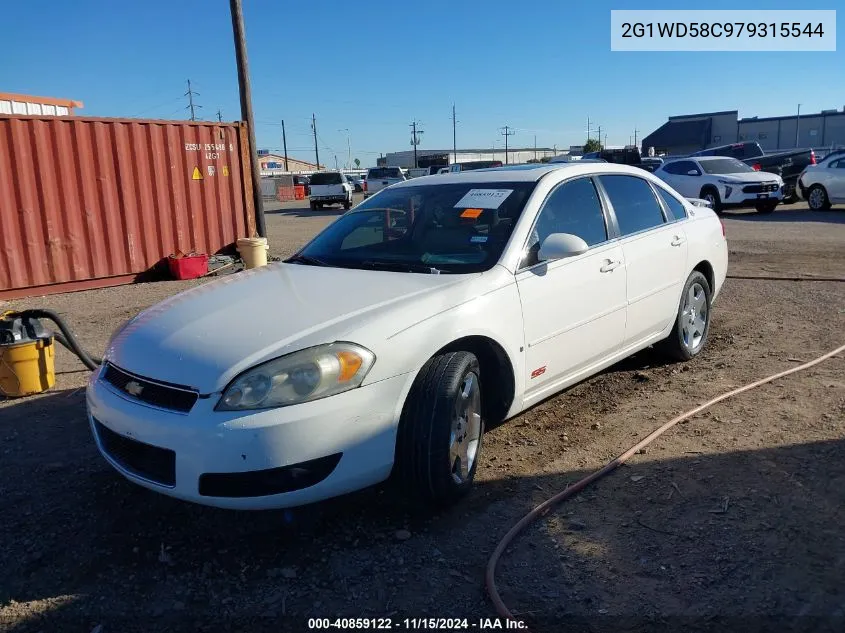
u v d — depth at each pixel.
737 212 19.45
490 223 4.21
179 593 2.99
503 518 3.48
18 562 3.25
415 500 3.51
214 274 11.52
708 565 2.99
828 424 4.31
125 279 11.02
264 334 3.23
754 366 5.58
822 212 18.34
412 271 4.02
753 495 3.52
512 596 2.88
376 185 37.19
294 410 2.98
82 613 2.88
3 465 4.24
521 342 3.93
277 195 50.69
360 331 3.21
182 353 3.21
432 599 2.90
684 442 4.19
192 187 11.57
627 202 5.11
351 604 2.88
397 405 3.25
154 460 3.15
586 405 4.92
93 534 3.46
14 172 9.84
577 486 3.69
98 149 10.53
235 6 11.95
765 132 62.94
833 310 7.36
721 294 8.47
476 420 3.71
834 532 3.17
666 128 68.31
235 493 3.00
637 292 4.92
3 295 9.88
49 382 5.61
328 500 3.70
